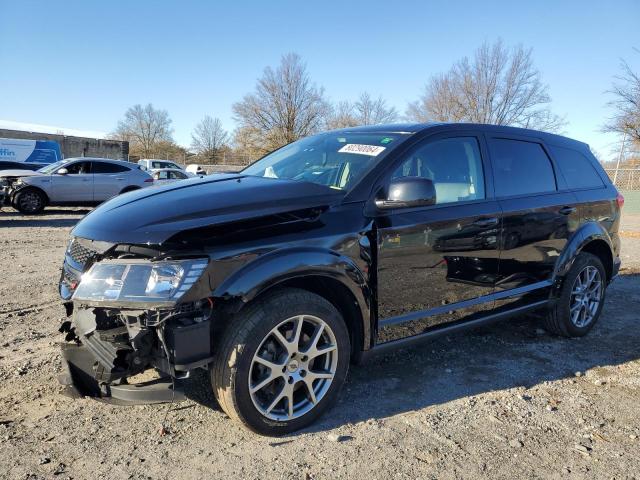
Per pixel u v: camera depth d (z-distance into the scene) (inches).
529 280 165.3
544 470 106.1
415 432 118.7
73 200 618.2
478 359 164.4
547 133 185.0
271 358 113.3
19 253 330.3
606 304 234.8
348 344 123.0
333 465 105.0
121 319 105.7
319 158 147.5
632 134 1133.1
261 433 112.7
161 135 2859.3
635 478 104.2
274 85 1902.1
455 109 1654.8
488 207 149.3
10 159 789.2
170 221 105.5
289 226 113.2
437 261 137.1
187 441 111.9
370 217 124.3
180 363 100.2
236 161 2036.2
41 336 171.9
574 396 140.3
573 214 176.7
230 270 103.7
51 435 112.5
